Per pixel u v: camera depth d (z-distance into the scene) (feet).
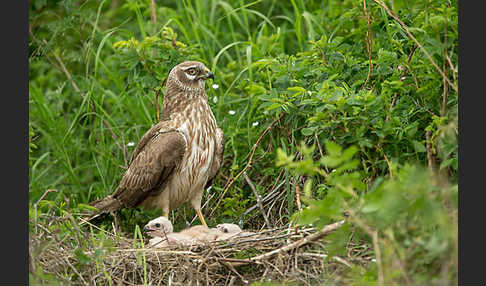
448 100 34.60
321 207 25.68
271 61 41.16
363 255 30.94
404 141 35.06
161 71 44.73
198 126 39.70
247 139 43.83
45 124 51.06
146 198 40.65
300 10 52.90
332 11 48.08
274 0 52.49
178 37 52.08
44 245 30.91
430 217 23.82
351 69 38.55
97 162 47.44
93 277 31.40
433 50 33.09
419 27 36.35
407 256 25.25
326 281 29.86
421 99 35.65
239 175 40.96
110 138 49.49
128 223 43.91
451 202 25.36
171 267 33.06
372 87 38.04
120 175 45.65
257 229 40.96
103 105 52.65
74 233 34.50
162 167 38.86
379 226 25.21
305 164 26.18
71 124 48.80
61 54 51.39
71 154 49.24
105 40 48.55
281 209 39.73
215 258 33.09
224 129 44.60
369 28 38.78
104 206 41.14
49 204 33.99
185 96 40.16
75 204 45.88
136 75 43.91
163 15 53.67
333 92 35.27
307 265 31.78
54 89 56.44
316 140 38.96
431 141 33.01
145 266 31.40
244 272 33.35
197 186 40.60
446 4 35.04
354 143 35.68
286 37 52.90
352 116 35.12
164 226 38.04
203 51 48.26
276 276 31.55
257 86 39.40
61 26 50.16
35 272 29.30
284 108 37.83
